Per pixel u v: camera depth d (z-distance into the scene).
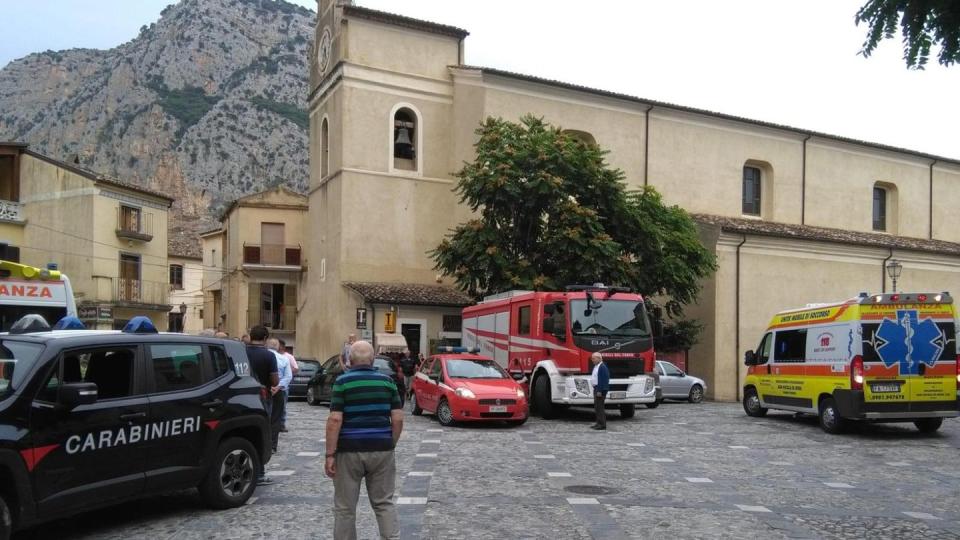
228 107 116.69
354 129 30.95
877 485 10.59
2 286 14.47
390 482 6.46
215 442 8.41
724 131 36.12
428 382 18.69
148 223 40.25
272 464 11.75
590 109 33.06
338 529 6.27
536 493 9.59
